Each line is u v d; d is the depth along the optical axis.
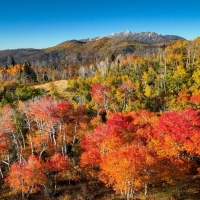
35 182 38.28
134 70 132.00
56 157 42.53
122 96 88.69
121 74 129.62
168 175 31.84
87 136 44.56
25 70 176.50
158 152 35.22
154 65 134.25
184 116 40.50
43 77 185.00
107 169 32.09
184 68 114.38
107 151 41.53
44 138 53.66
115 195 37.06
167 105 80.88
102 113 81.62
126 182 30.23
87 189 40.69
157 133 41.09
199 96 73.06
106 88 82.31
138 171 28.62
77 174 45.56
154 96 88.88
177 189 35.00
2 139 50.44
